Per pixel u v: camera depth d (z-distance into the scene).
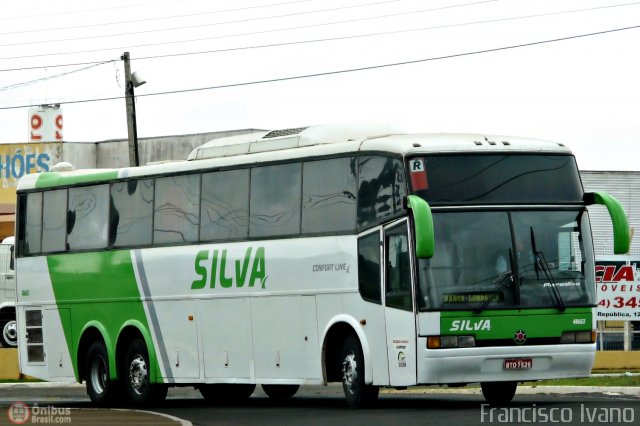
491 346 28.08
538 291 28.55
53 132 91.19
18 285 39.66
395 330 28.48
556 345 28.53
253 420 28.23
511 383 31.28
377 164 29.34
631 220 80.94
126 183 36.62
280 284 31.81
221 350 33.59
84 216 37.81
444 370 27.77
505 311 28.23
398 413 28.22
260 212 32.53
